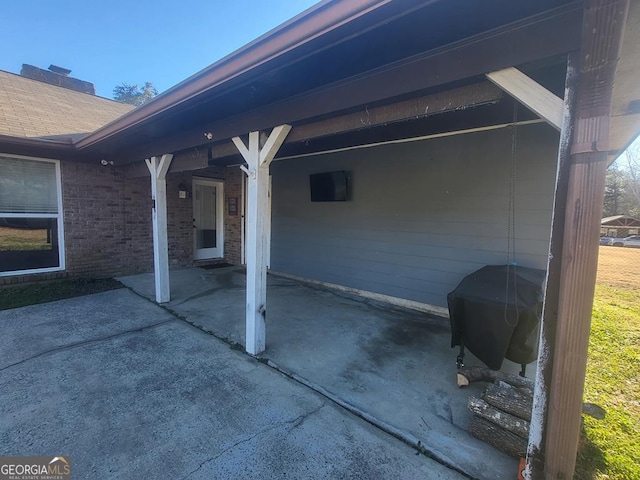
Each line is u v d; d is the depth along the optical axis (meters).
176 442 1.98
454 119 3.29
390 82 2.05
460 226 4.27
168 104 2.86
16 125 5.32
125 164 5.64
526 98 1.58
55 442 1.96
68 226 5.64
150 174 5.06
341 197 5.43
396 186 4.87
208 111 3.00
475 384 2.73
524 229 3.78
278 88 2.45
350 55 1.94
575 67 1.42
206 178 7.75
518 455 1.88
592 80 1.34
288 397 2.49
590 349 3.49
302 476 1.75
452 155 4.28
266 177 3.09
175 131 3.78
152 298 5.01
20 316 4.12
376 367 3.01
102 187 6.00
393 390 2.62
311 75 2.22
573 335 1.44
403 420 2.24
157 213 4.62
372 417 2.27
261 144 3.02
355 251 5.46
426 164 4.53
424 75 1.91
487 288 2.83
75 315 4.20
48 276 5.48
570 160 1.43
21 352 3.16
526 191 3.74
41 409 2.28
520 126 3.71
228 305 4.75
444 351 3.37
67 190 5.60
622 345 3.61
